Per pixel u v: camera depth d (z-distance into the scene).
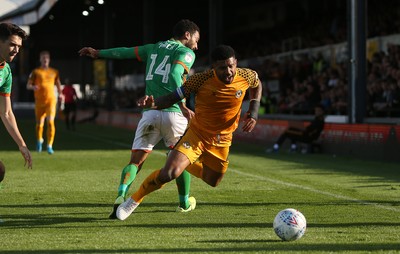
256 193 24.17
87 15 100.00
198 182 27.19
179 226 17.66
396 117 42.16
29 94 115.62
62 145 50.53
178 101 17.05
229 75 16.66
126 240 15.70
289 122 46.75
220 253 14.12
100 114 92.44
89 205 21.47
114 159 38.56
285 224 15.28
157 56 19.59
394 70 44.75
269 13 90.00
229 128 17.47
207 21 98.88
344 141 41.22
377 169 33.00
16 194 24.00
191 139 17.30
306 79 58.09
